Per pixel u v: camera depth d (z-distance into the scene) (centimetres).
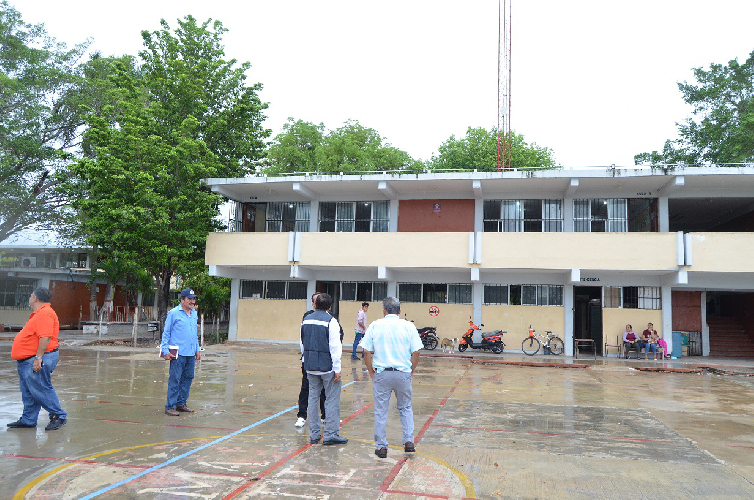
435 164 3797
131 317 3125
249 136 2397
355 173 2092
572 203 2056
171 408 795
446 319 2125
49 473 523
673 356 1941
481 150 3528
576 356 1944
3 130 2370
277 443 648
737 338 2147
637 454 634
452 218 2164
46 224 2692
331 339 646
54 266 3344
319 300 673
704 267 1775
